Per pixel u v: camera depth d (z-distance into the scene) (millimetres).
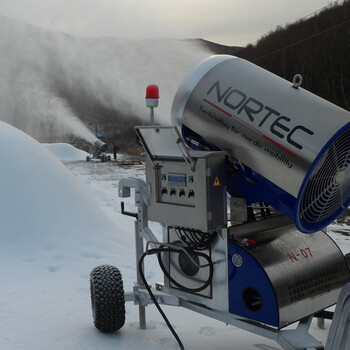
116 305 3549
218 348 3430
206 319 4016
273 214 3402
